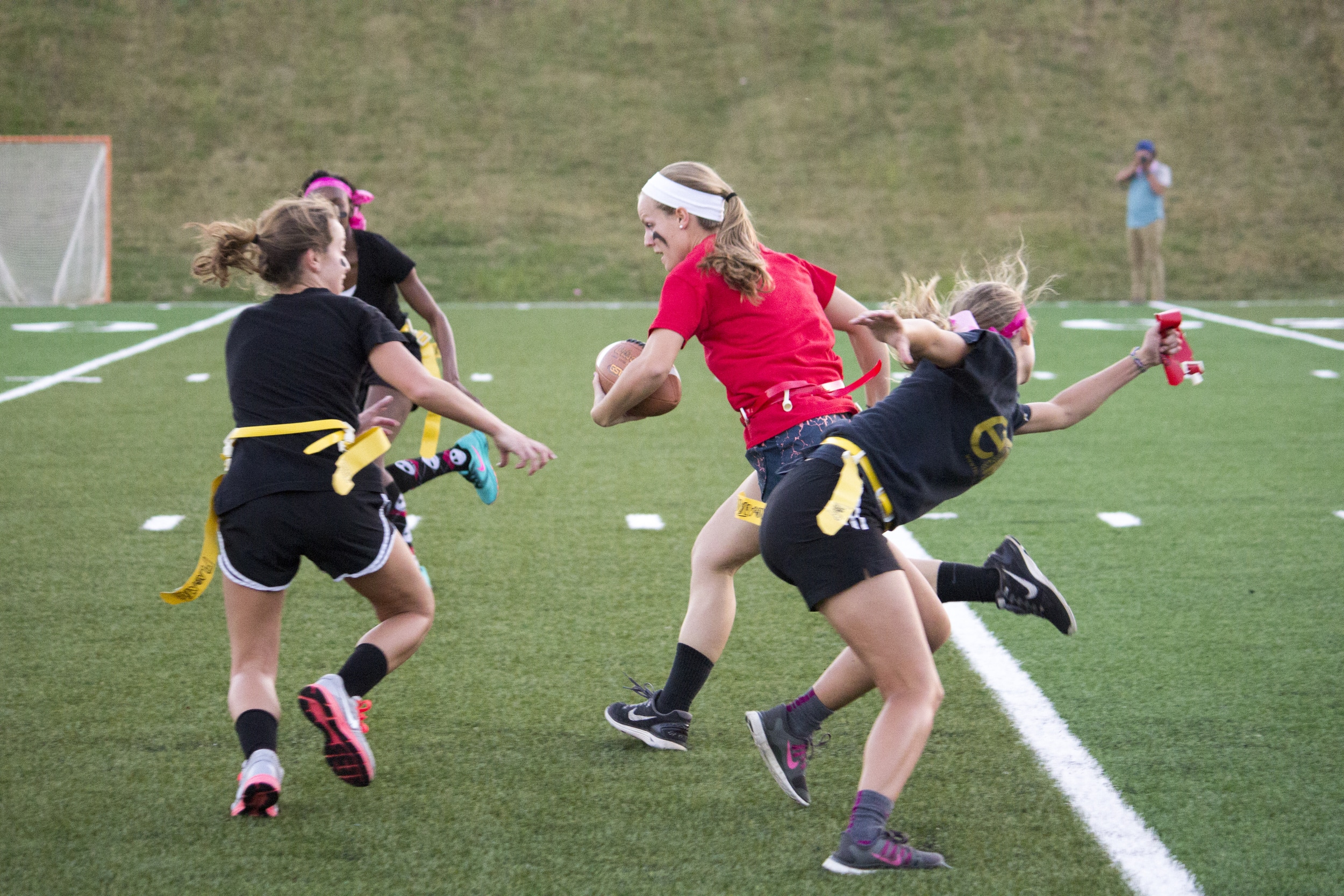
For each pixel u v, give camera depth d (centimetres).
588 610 1791
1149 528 2217
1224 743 1327
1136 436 3058
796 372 1240
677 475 2675
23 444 2912
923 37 8581
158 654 1600
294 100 7988
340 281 1272
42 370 4066
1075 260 6981
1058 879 1052
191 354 4444
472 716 1416
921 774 1259
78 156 7269
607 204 7419
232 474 1177
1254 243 7188
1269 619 1727
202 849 1105
